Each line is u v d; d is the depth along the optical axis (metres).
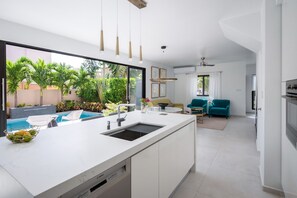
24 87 6.33
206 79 8.07
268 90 1.89
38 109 6.00
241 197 1.84
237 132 4.57
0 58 2.59
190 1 2.09
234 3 2.15
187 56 5.59
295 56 1.31
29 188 0.67
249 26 2.47
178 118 2.26
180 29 3.05
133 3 2.07
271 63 1.86
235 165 2.60
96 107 7.16
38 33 3.02
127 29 3.04
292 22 1.38
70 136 1.40
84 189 0.82
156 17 2.54
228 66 7.41
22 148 1.12
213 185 2.07
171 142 1.72
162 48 4.42
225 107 7.05
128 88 5.51
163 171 1.57
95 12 2.36
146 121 2.06
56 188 0.69
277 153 1.86
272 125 1.88
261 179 2.12
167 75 7.85
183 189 1.99
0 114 2.61
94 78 7.73
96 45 4.13
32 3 2.11
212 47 4.40
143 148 1.25
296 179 1.32
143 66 6.07
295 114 1.21
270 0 1.85
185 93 8.41
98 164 0.88
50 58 7.55
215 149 3.28
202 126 5.30
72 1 2.06
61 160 0.93
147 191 1.32
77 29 3.03
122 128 1.79
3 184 0.78
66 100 7.51
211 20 2.67
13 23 2.70
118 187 1.01
